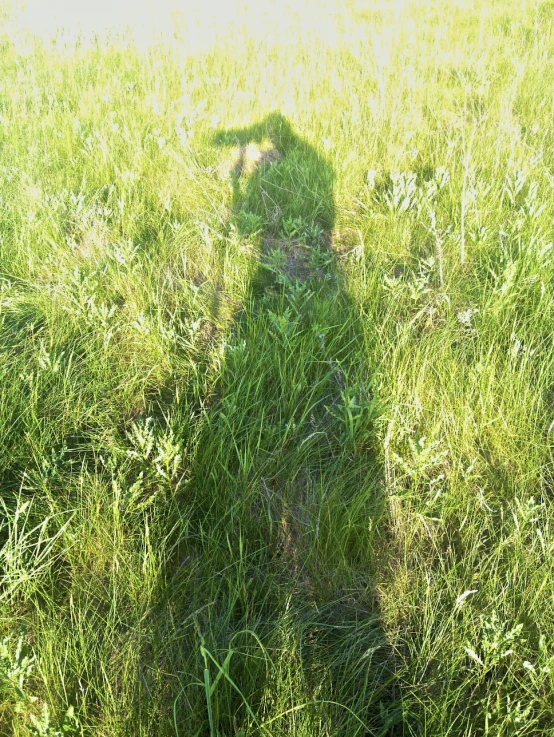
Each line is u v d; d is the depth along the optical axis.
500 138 4.54
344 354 2.92
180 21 9.98
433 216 3.51
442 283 3.29
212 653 1.81
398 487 2.27
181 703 1.72
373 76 6.26
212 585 1.98
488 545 2.11
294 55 7.44
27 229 3.89
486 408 2.52
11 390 2.62
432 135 5.12
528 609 1.86
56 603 1.98
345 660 1.82
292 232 3.89
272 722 1.63
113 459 2.36
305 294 3.29
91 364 2.88
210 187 4.55
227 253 3.62
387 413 2.52
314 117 5.52
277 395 2.72
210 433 2.42
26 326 3.16
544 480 2.29
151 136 5.27
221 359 2.79
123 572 2.00
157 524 2.15
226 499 2.22
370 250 3.67
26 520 2.09
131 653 1.79
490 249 3.54
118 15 10.93
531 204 3.80
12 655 1.78
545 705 1.67
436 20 8.88
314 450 2.48
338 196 4.33
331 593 2.01
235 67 7.14
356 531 2.12
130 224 3.97
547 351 2.79
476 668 1.75
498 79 6.24
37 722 1.55
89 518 2.16
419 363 2.74
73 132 5.45
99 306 3.24
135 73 7.13
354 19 9.23
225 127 5.50
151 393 2.81
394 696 1.77
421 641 1.86
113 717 1.67
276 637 1.82
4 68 7.81
